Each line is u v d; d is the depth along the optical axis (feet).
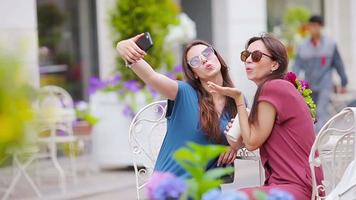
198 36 48.55
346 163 17.42
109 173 36.78
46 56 41.55
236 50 48.37
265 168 17.16
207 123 17.54
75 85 42.78
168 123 18.20
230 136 17.02
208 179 10.50
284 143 16.70
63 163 38.14
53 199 30.32
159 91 17.67
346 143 17.33
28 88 8.39
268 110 16.66
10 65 8.26
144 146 20.30
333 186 17.13
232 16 48.14
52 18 41.98
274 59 17.33
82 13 42.91
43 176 35.12
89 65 42.96
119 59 36.94
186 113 17.75
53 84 40.73
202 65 17.95
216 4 48.08
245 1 49.03
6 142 8.23
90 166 37.45
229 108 18.07
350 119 17.20
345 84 44.75
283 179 16.56
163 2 37.88
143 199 21.56
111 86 36.78
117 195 31.68
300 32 52.75
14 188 29.55
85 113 35.70
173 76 35.88
